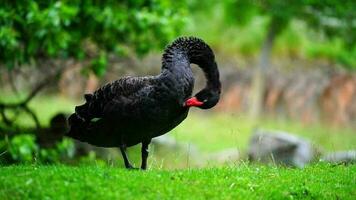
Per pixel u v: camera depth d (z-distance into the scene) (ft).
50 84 60.44
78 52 49.85
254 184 27.37
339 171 30.66
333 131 85.46
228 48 100.22
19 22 46.47
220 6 96.07
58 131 53.93
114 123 27.89
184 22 53.11
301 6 85.66
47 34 45.21
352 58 97.09
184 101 27.96
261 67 91.56
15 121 57.41
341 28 87.04
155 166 34.68
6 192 24.82
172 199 25.08
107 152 56.54
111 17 48.65
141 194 25.25
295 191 26.86
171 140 64.08
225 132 81.41
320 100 93.66
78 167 28.68
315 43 101.04
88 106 29.07
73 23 49.39
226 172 29.07
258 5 89.20
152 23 50.78
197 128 84.69
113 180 26.18
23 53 48.08
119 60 58.08
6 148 44.73
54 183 25.61
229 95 98.73
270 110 96.63
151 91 27.17
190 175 27.63
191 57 28.86
